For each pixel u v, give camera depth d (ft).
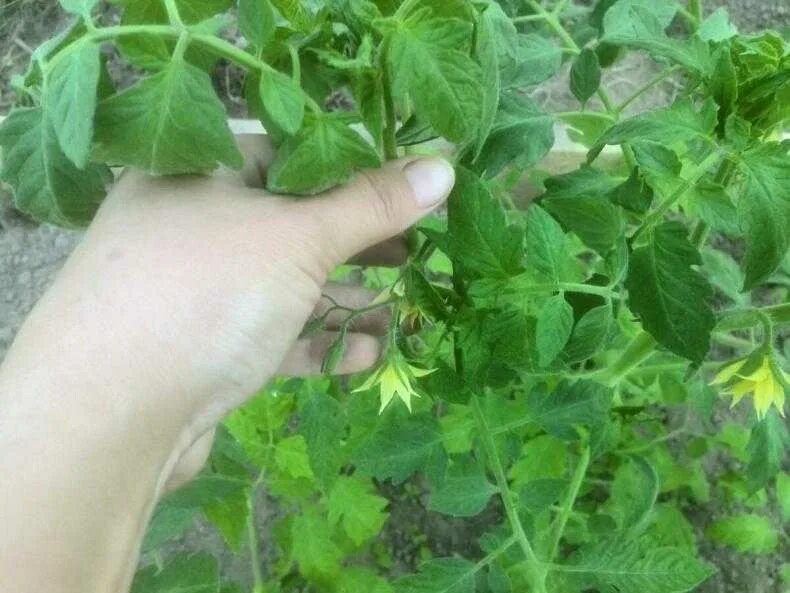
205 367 0.64
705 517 1.30
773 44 0.54
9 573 0.56
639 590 0.77
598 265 1.02
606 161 1.22
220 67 1.33
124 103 0.43
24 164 0.51
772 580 1.28
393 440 0.85
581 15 1.25
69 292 0.62
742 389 0.67
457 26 0.44
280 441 1.04
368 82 0.49
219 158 0.45
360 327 1.00
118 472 0.61
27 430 0.58
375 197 0.62
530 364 0.67
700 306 0.58
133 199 0.63
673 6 0.88
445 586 0.80
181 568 0.90
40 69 0.46
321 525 1.07
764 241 0.53
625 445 1.20
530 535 0.85
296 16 0.48
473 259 0.60
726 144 0.54
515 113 0.77
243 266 0.61
